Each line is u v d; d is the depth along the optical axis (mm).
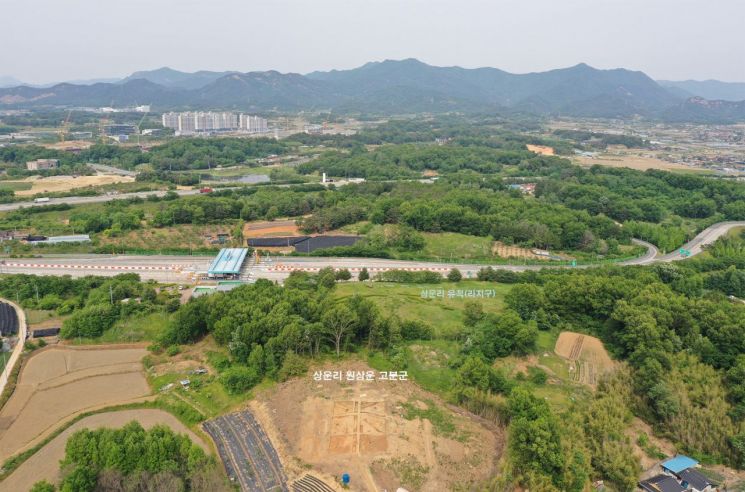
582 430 107938
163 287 179500
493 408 111562
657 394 117688
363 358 136250
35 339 143625
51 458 99000
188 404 116250
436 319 159125
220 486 88312
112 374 129875
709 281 194375
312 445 101188
